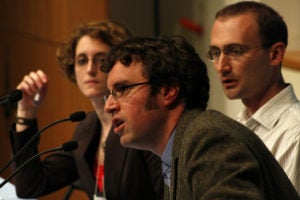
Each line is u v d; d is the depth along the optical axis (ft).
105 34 15.20
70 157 16.44
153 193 13.89
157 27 26.61
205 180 8.32
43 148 27.32
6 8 29.53
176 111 9.44
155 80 9.29
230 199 7.96
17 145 15.21
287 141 11.91
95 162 15.69
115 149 14.14
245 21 12.17
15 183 15.90
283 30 12.50
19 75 29.04
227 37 12.24
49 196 27.35
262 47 12.20
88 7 23.59
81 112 11.66
